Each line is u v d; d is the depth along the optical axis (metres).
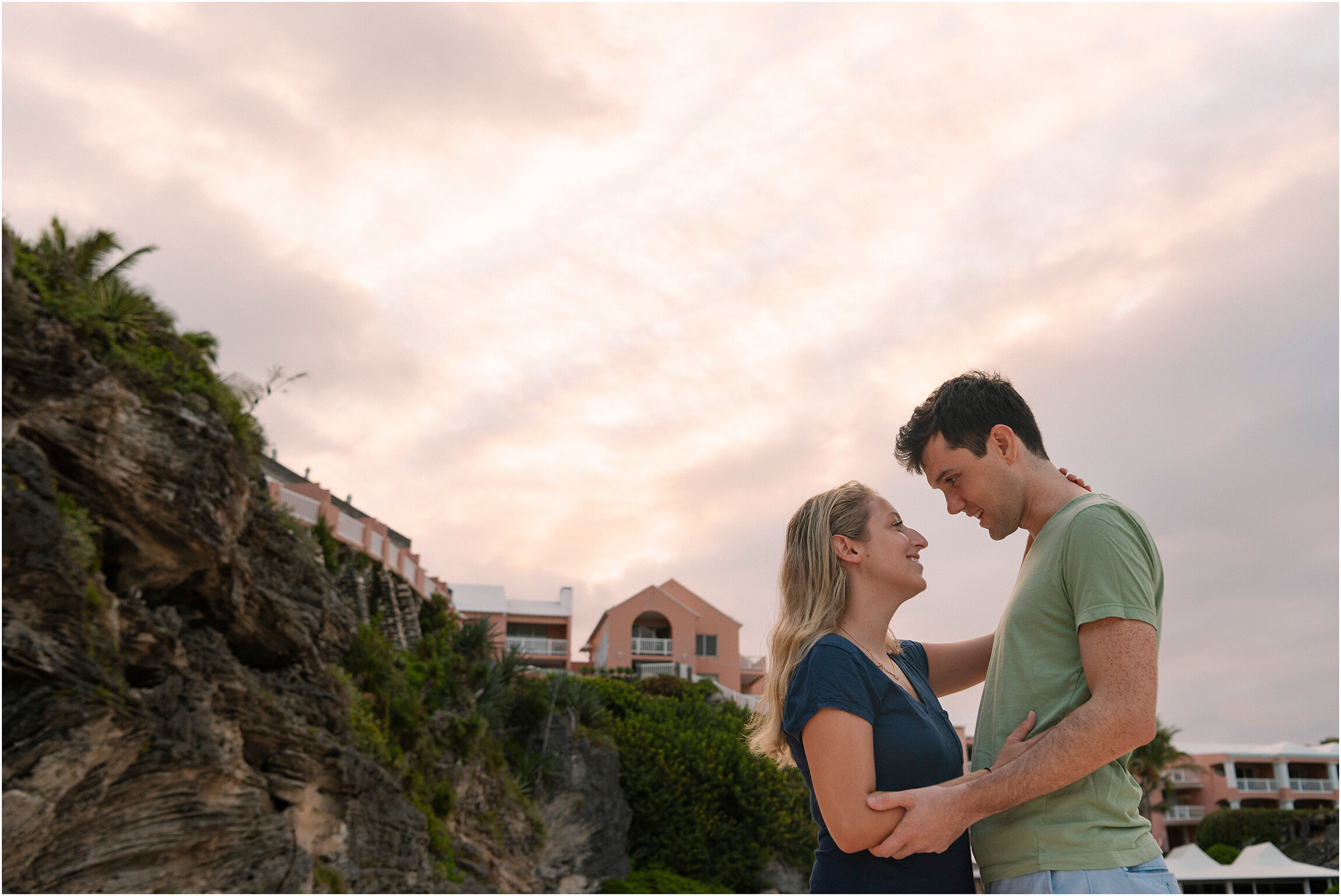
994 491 2.29
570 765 28.98
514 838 24.59
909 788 2.09
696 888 29.86
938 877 2.13
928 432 2.37
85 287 11.60
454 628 30.14
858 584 2.35
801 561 2.39
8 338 9.64
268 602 13.77
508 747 27.70
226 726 11.91
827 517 2.38
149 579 11.54
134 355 11.63
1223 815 49.72
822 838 2.29
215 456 12.27
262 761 12.95
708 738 33.81
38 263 10.98
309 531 16.44
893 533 2.35
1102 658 1.91
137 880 9.48
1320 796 55.91
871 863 2.11
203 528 11.90
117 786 9.42
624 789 31.61
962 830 1.92
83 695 8.59
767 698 2.43
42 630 8.62
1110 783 1.98
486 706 26.30
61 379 10.15
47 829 8.39
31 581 8.50
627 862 30.06
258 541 13.93
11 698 8.12
